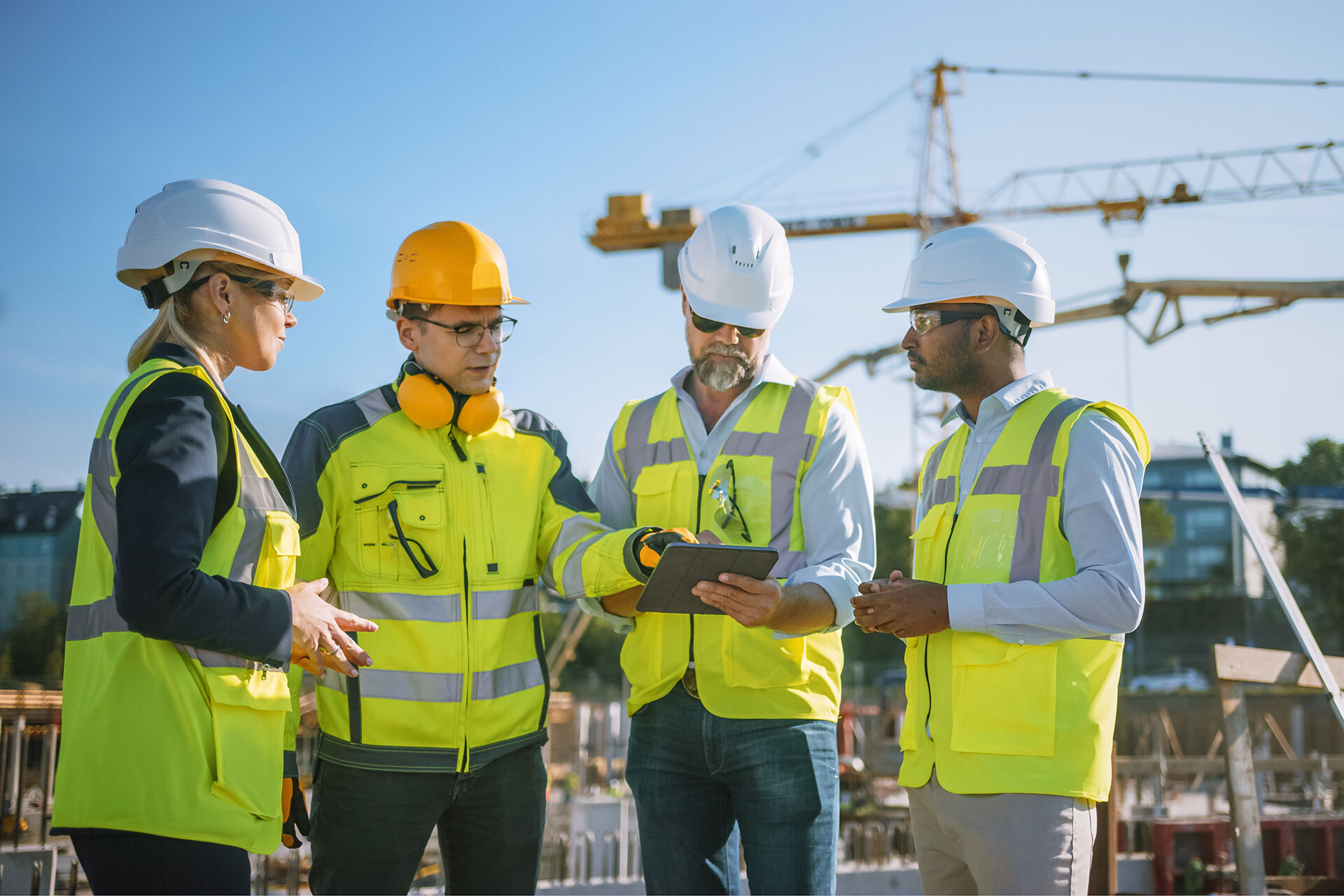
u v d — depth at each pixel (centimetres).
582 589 315
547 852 792
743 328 330
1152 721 1781
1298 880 520
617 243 4991
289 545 252
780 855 315
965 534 309
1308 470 4856
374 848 289
